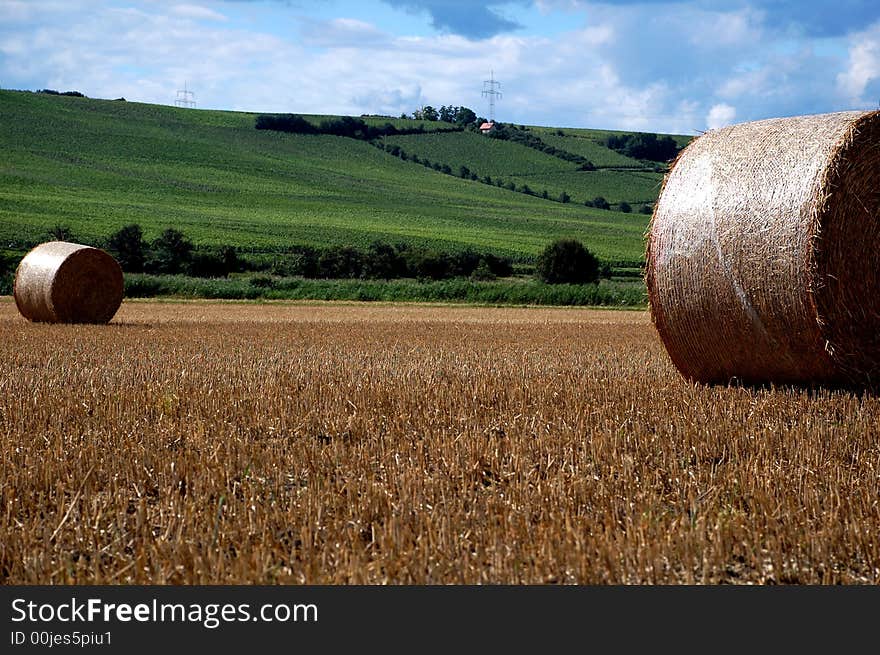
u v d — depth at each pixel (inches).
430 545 219.9
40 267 1027.9
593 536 225.8
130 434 346.3
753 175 446.3
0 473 289.9
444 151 6013.8
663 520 241.8
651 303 489.1
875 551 223.6
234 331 966.4
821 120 445.4
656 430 352.2
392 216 4035.4
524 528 231.1
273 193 4298.7
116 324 1056.8
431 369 569.3
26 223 2893.7
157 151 4813.0
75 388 470.0
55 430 347.9
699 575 216.5
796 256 425.7
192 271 2556.6
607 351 728.3
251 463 308.5
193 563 214.1
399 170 5452.8
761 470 289.7
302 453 317.7
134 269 2522.1
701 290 462.6
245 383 488.1
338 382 496.1
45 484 280.8
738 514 242.7
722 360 471.5
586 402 420.2
